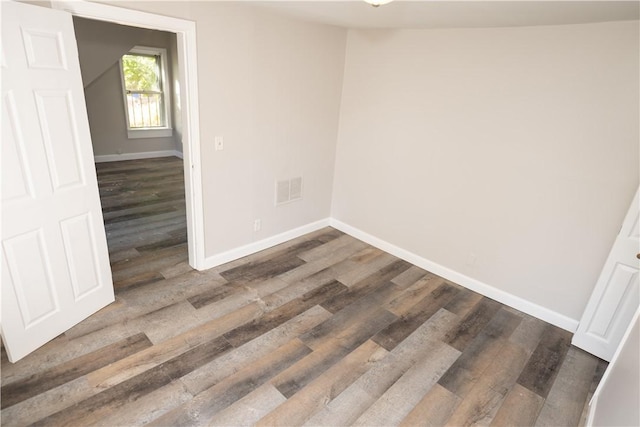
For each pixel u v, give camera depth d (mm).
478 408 2129
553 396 2250
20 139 1923
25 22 1838
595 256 2660
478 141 3061
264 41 3080
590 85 2463
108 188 5398
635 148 2375
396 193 3762
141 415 1914
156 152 7441
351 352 2492
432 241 3576
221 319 2715
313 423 1957
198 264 3314
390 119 3623
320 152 4039
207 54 2744
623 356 1863
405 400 2145
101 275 2637
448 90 3145
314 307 2953
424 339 2674
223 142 3092
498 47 2803
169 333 2520
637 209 2283
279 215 3887
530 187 2855
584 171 2590
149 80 7016
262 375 2240
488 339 2725
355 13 2633
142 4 2318
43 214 2121
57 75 2049
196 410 1970
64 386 2033
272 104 3354
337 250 3967
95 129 6559
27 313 2154
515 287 3105
